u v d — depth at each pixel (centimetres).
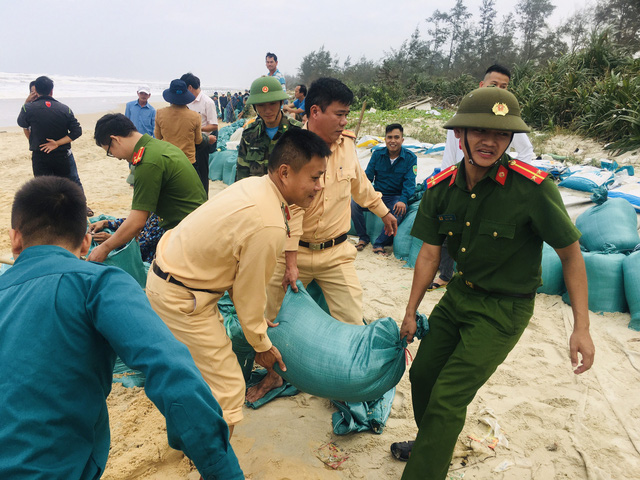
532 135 1049
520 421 289
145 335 122
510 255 214
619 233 430
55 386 121
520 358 351
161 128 553
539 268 220
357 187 327
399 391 320
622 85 973
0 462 112
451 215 222
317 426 286
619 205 453
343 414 281
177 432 121
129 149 308
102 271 133
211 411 123
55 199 139
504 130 190
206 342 233
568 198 574
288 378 264
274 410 301
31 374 118
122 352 123
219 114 3042
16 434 114
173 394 118
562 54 1402
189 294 226
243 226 209
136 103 778
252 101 386
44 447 117
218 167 894
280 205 221
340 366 248
